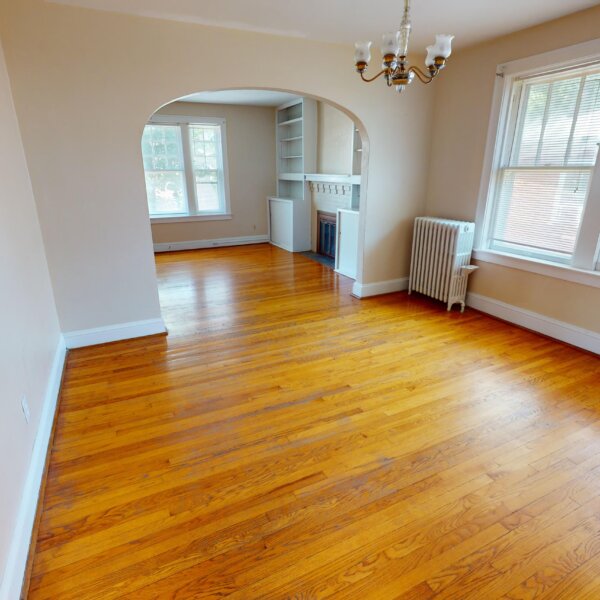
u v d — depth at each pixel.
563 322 3.19
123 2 2.48
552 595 1.33
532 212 3.34
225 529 1.56
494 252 3.62
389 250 4.33
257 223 7.44
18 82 2.48
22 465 1.60
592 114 2.81
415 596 1.32
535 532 1.55
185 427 2.18
